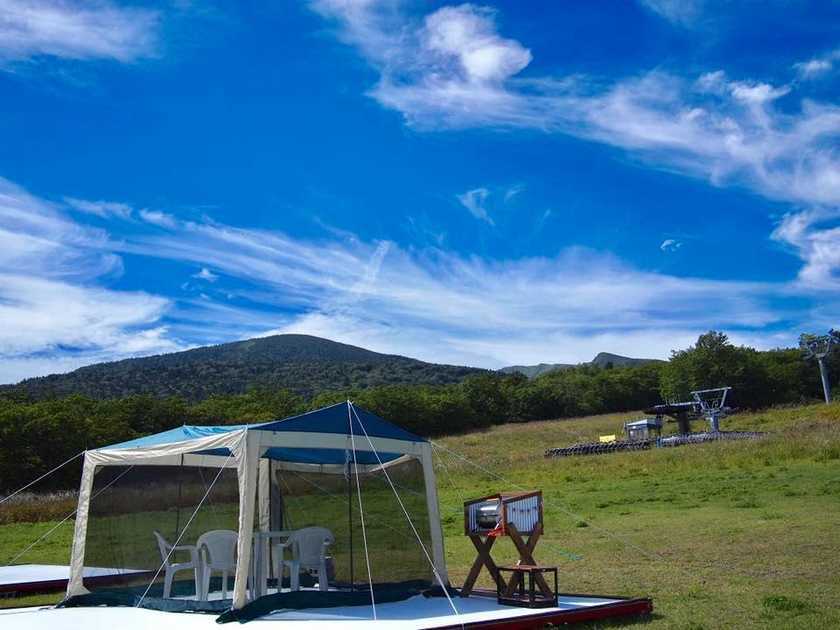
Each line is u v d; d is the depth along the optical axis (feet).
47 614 34.73
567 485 99.04
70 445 169.37
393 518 38.42
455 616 30.01
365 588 36.68
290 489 40.37
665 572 41.06
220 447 34.60
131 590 38.63
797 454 100.68
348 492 37.81
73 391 428.97
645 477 99.86
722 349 254.27
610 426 230.07
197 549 36.04
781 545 46.21
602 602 32.14
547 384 302.86
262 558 35.50
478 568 34.78
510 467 130.62
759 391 251.80
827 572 38.01
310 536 36.35
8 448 160.45
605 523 63.46
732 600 32.73
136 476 40.19
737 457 104.83
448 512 81.00
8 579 46.75
